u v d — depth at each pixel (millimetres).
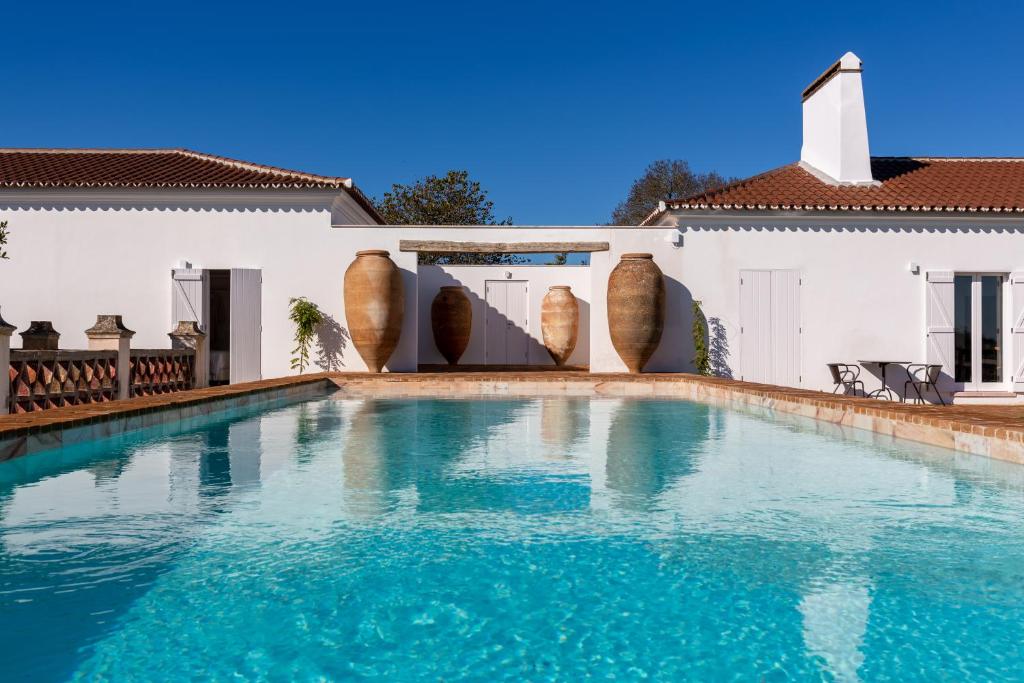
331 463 5129
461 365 15375
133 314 12172
